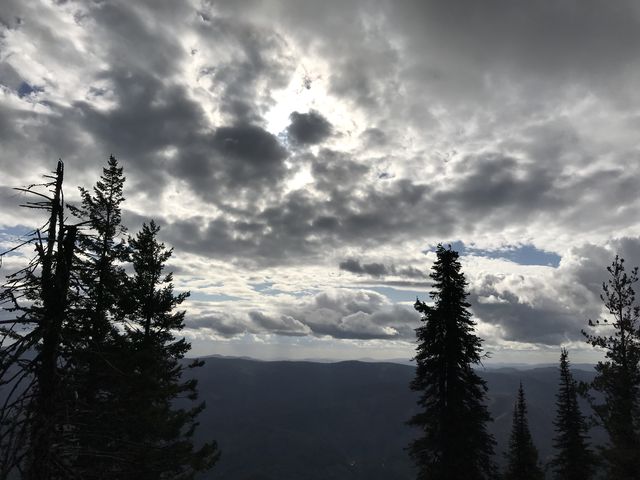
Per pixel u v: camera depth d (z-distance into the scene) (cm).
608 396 2441
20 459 530
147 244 2361
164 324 2245
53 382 602
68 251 688
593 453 3422
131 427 702
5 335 595
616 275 2445
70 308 665
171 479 1622
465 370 2456
